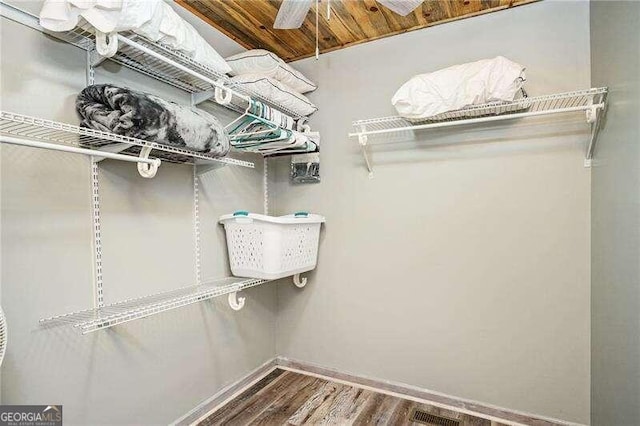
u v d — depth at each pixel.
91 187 1.35
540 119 1.75
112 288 1.42
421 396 2.05
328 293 2.34
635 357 1.15
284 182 2.47
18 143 0.88
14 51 1.12
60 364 1.24
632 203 1.18
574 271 1.69
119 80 1.47
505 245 1.84
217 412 1.90
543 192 1.75
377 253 2.18
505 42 1.83
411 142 2.06
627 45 1.22
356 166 2.23
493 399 1.87
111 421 1.43
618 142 1.31
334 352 2.33
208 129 1.46
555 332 1.74
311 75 2.38
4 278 1.10
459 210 1.95
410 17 1.93
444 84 1.70
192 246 1.82
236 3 1.78
